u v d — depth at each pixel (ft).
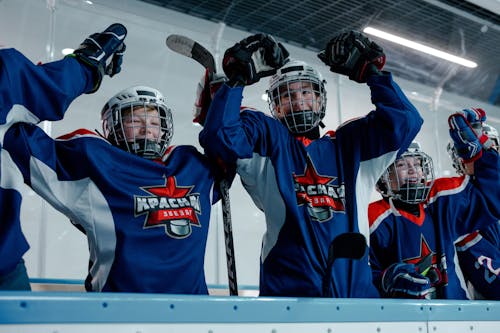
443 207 7.55
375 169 5.92
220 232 12.26
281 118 5.94
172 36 6.16
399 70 16.58
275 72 5.53
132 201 5.28
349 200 5.76
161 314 3.78
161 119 5.75
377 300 4.79
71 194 5.18
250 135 5.58
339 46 5.95
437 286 7.22
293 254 5.42
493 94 18.16
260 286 5.69
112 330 3.60
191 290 5.33
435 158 16.17
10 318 3.30
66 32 11.48
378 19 14.02
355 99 14.80
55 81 4.95
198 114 6.29
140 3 12.50
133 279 5.08
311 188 5.66
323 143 5.99
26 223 10.29
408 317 4.95
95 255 5.25
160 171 5.60
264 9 13.21
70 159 5.25
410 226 7.30
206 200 5.75
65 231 10.80
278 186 5.56
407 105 5.97
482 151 7.71
